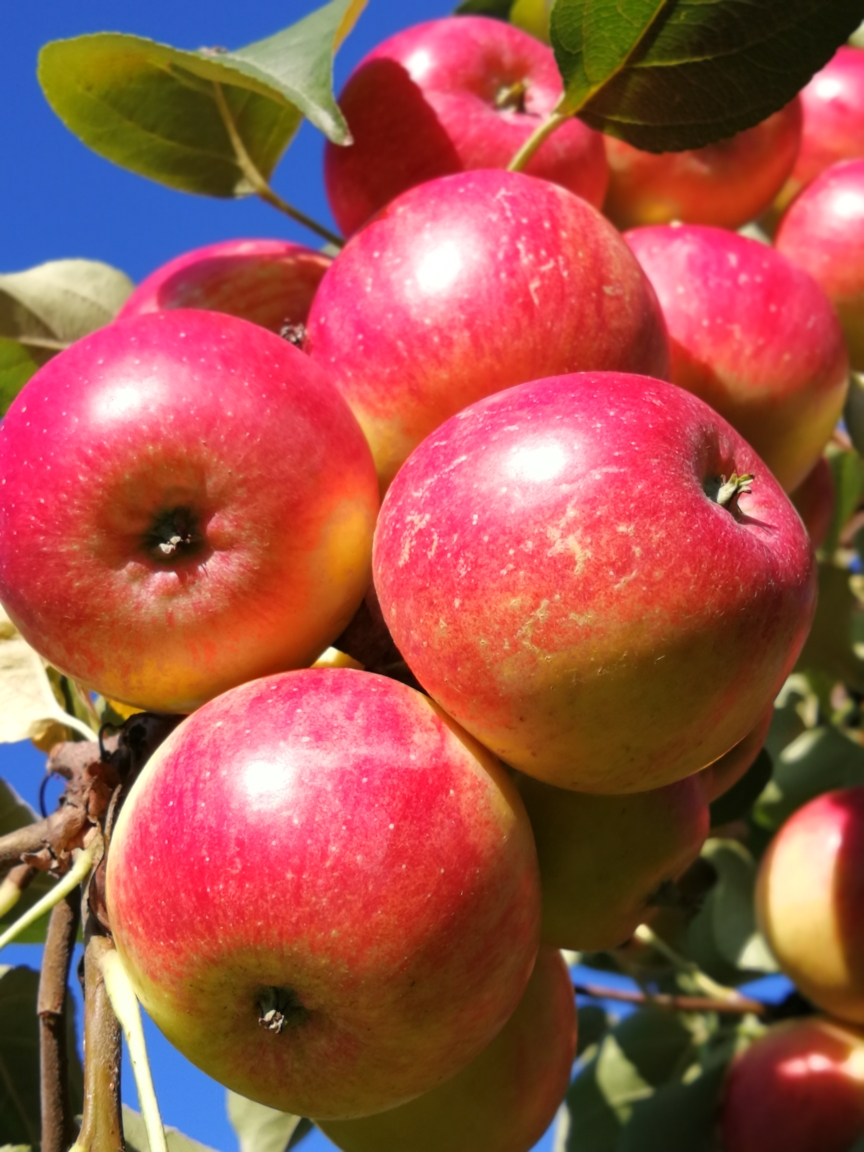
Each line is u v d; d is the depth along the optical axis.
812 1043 0.41
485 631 0.19
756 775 0.37
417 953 0.18
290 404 0.21
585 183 0.30
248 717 0.19
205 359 0.21
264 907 0.18
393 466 0.24
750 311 0.28
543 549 0.18
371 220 0.25
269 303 0.29
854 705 0.48
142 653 0.21
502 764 0.21
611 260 0.24
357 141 0.30
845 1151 0.38
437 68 0.30
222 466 0.20
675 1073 0.44
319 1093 0.20
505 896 0.19
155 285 0.30
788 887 0.39
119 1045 0.20
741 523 0.20
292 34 0.28
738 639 0.19
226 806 0.18
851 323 0.34
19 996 0.28
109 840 0.21
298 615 0.21
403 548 0.20
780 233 0.35
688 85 0.27
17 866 0.24
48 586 0.20
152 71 0.29
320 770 0.19
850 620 0.42
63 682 0.30
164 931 0.19
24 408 0.21
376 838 0.18
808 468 0.31
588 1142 0.43
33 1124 0.28
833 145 0.36
